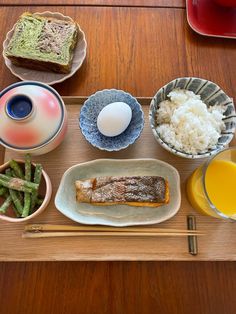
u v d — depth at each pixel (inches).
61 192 11.6
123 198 11.4
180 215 11.9
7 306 11.2
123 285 11.4
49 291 11.3
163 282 11.5
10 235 11.4
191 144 11.5
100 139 12.4
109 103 12.8
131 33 14.7
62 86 13.8
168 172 12.1
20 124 10.3
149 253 11.3
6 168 11.3
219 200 11.4
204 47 14.7
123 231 11.3
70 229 11.3
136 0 15.0
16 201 10.8
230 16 14.8
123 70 14.2
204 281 11.5
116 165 12.2
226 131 11.7
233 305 11.3
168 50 14.5
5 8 14.8
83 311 11.2
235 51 14.7
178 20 14.9
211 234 11.6
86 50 14.3
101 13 14.9
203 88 12.1
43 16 14.4
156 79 14.1
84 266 11.6
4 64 14.2
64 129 11.4
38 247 11.3
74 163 12.4
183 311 11.2
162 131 11.6
